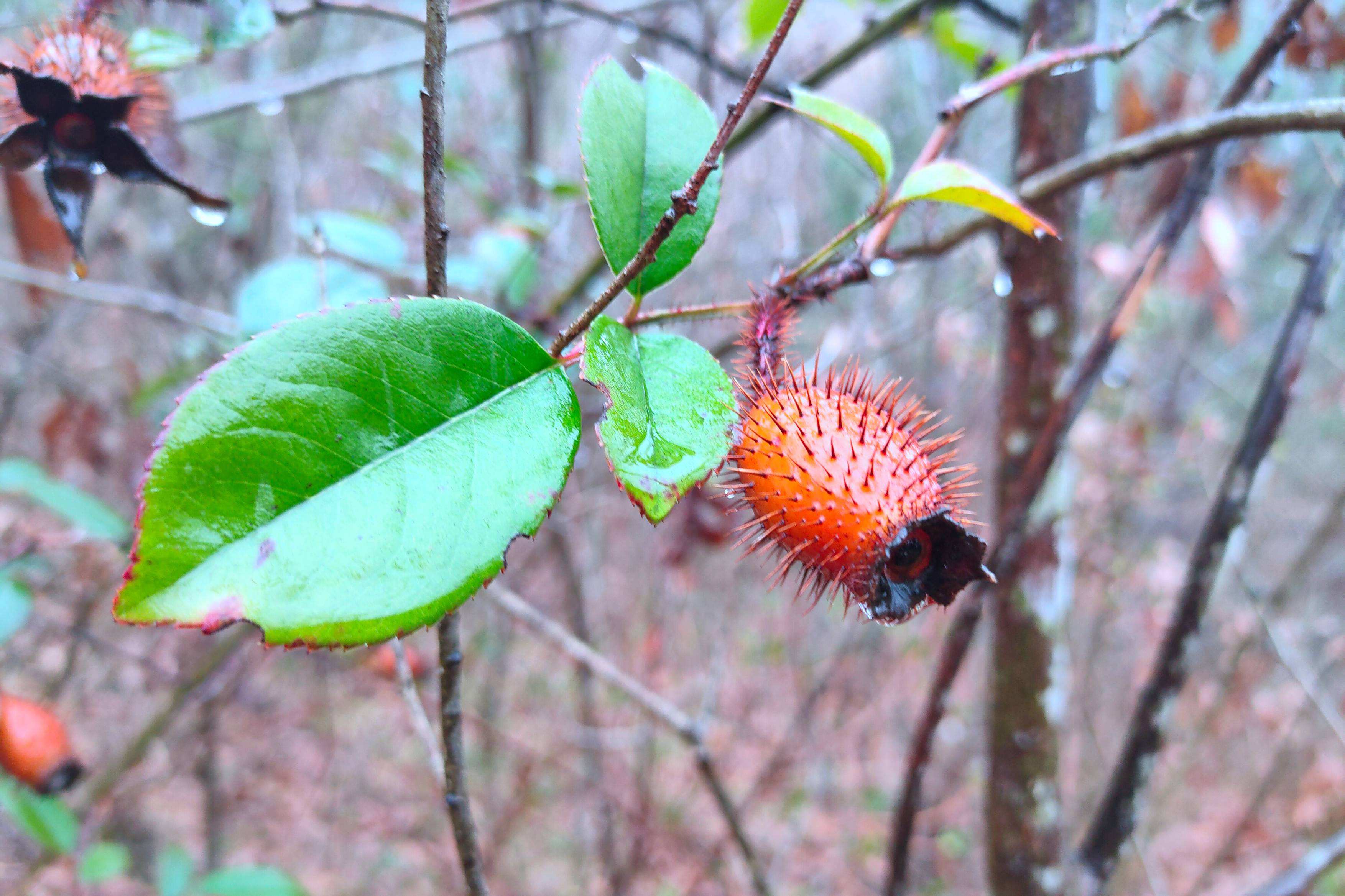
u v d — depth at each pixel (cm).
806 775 562
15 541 314
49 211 217
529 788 498
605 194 128
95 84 160
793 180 518
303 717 559
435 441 101
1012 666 238
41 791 238
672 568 407
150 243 490
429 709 400
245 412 91
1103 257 398
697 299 511
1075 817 505
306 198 516
